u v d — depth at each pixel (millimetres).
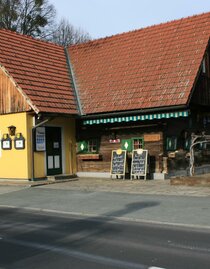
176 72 19109
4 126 19906
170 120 19109
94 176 20844
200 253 7812
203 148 21172
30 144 19312
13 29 41906
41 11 44125
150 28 22797
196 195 14164
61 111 19469
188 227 10156
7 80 19625
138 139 19594
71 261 7418
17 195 15867
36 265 7203
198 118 20781
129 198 14133
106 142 20578
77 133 21547
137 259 7480
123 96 19750
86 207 12984
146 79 19828
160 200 13508
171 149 18984
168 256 7641
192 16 21594
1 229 10297
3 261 7465
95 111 19938
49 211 12805
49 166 20156
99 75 22000
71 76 22734
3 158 19922
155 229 9977
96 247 8359
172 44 20766
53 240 9008
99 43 24219
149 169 19141
